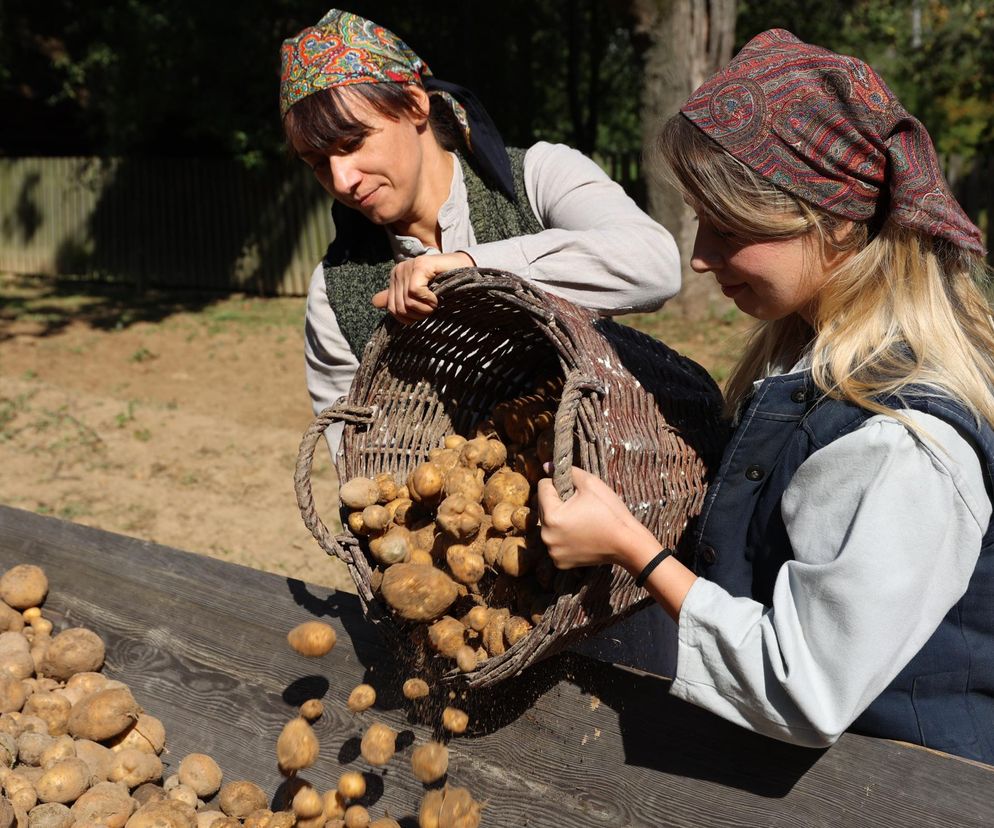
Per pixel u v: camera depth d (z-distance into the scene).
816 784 1.81
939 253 1.69
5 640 3.09
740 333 2.33
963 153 21.42
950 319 1.64
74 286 18.34
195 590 2.96
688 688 1.72
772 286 1.72
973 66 20.03
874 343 1.65
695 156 1.67
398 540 2.08
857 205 1.63
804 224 1.64
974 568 1.62
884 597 1.50
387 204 2.43
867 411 1.60
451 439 2.35
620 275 2.24
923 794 1.70
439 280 2.08
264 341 12.34
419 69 2.48
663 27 10.70
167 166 17.38
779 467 1.75
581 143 19.83
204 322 13.89
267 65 15.27
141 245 17.97
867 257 1.66
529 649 1.80
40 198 19.38
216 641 2.88
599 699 2.10
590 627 1.93
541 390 2.44
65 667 3.02
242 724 2.78
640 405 2.04
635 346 2.23
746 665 1.65
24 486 6.89
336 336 2.72
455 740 2.34
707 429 2.22
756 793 1.88
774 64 1.66
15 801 2.51
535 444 2.29
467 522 2.01
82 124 21.06
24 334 13.07
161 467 7.27
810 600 1.58
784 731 1.63
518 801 2.21
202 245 17.20
